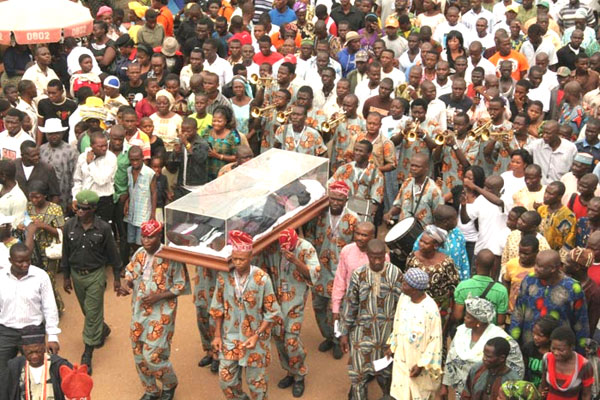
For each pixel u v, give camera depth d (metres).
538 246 8.53
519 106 13.55
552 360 7.33
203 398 9.08
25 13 14.23
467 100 12.96
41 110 12.59
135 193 11.14
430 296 8.34
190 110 13.12
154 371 8.68
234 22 16.42
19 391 7.34
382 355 8.41
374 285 8.28
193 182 11.57
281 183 9.66
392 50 14.97
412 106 11.88
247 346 8.13
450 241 8.98
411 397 7.95
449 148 11.77
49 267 10.19
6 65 14.98
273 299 8.26
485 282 8.24
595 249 8.59
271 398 9.05
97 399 9.09
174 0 18.53
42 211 10.09
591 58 14.79
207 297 9.07
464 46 16.42
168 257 8.52
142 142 11.48
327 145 13.02
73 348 10.00
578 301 7.90
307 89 12.05
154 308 8.64
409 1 18.67
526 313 8.07
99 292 9.43
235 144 11.80
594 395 7.46
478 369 7.38
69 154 11.49
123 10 18.42
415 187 10.17
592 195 10.01
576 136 13.02
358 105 12.92
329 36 16.41
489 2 18.52
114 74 15.83
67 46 15.83
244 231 8.73
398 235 9.23
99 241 9.30
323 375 9.45
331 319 9.84
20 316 8.54
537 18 16.48
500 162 11.83
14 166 10.11
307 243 8.83
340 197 9.38
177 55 15.46
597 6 18.91
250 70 14.77
